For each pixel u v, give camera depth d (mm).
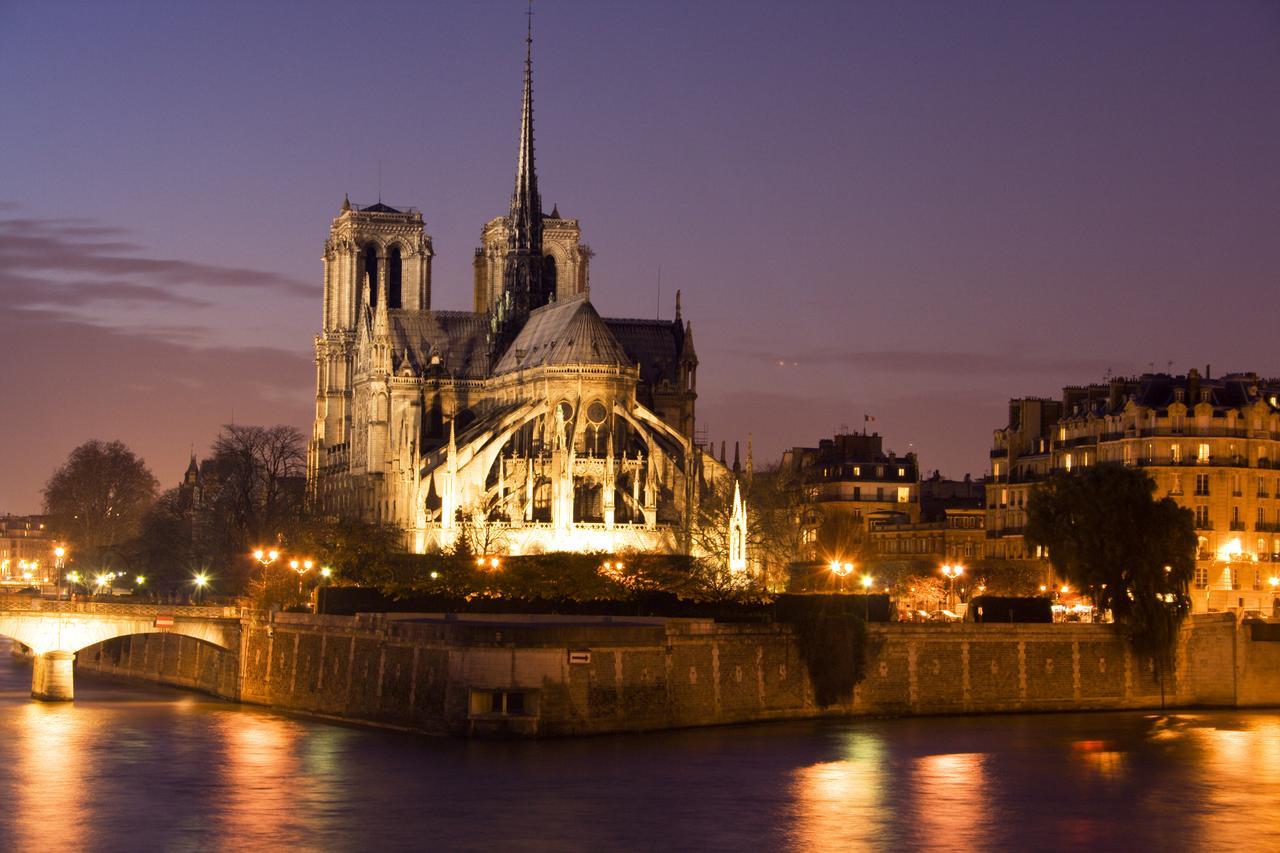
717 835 145250
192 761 172250
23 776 165250
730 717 196750
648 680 189250
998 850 143375
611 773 166250
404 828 146000
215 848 140250
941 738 190750
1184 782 168375
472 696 183000
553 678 182750
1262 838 148250
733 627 198250
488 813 150500
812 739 187500
